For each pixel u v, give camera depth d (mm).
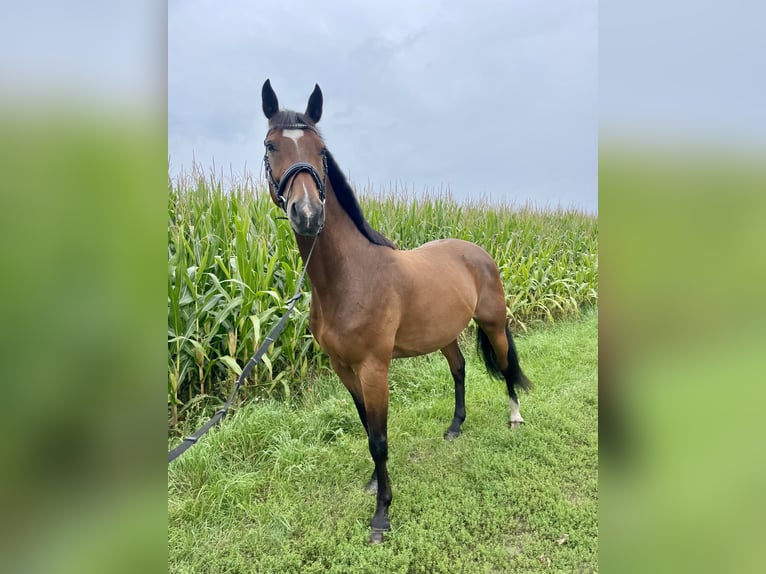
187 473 2457
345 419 3084
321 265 2037
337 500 2371
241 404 3148
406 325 2301
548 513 2184
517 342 5000
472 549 2018
